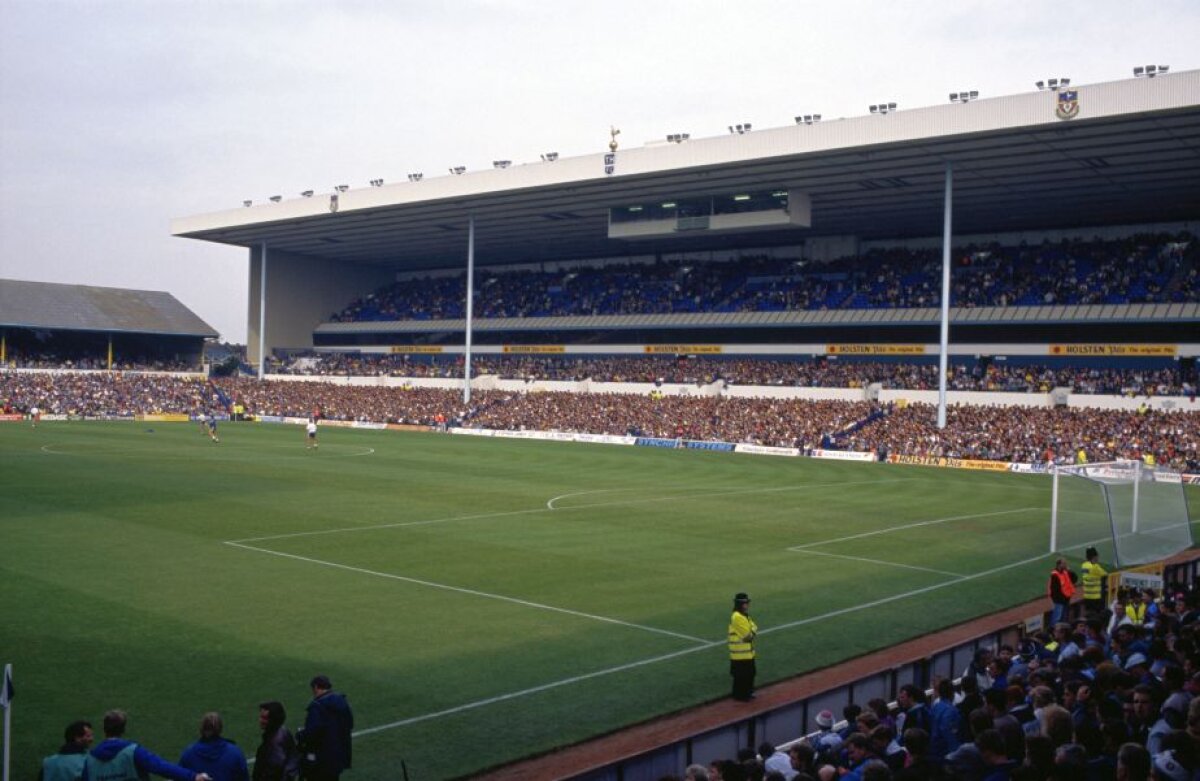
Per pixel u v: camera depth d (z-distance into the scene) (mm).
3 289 115375
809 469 64375
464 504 42469
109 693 16562
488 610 23578
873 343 92375
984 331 86062
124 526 33688
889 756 10320
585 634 21672
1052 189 78250
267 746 11398
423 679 18062
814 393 87438
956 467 67750
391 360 124500
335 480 50094
